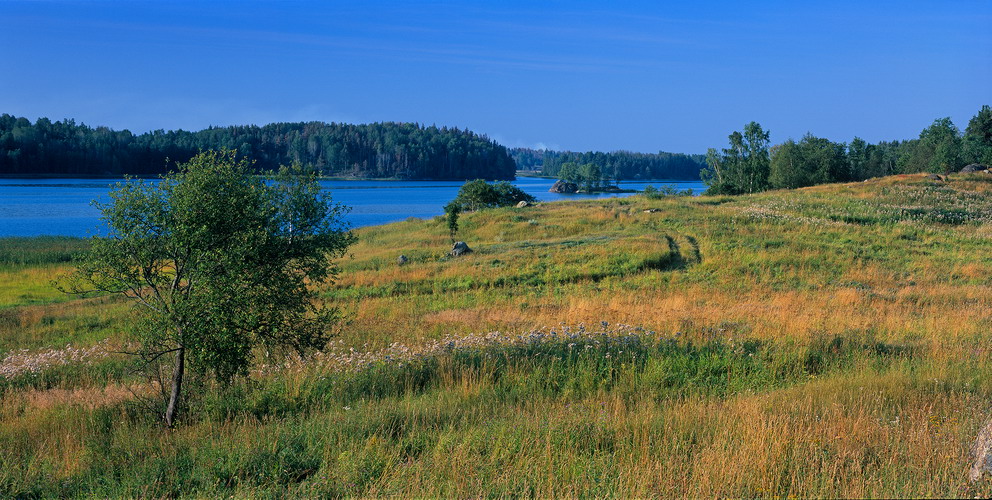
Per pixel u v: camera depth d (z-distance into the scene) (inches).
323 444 349.1
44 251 1935.3
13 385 577.0
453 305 983.0
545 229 1860.2
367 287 1171.9
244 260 442.3
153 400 474.3
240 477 311.3
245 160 481.7
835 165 3964.1
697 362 509.7
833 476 257.4
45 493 309.9
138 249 448.8
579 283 1173.7
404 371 504.7
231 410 448.8
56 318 996.6
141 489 303.4
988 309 807.1
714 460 280.5
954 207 2021.4
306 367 518.6
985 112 4286.4
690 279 1185.4
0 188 6638.8
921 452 276.5
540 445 322.3
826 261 1312.7
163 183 458.3
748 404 370.9
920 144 4303.6
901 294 962.1
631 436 333.4
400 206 5132.9
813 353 529.7
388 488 274.8
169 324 434.0
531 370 501.0
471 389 449.7
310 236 486.6
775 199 2257.6
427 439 344.5
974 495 234.2
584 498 258.8
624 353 527.5
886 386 407.2
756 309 818.8
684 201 2335.1
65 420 438.3
